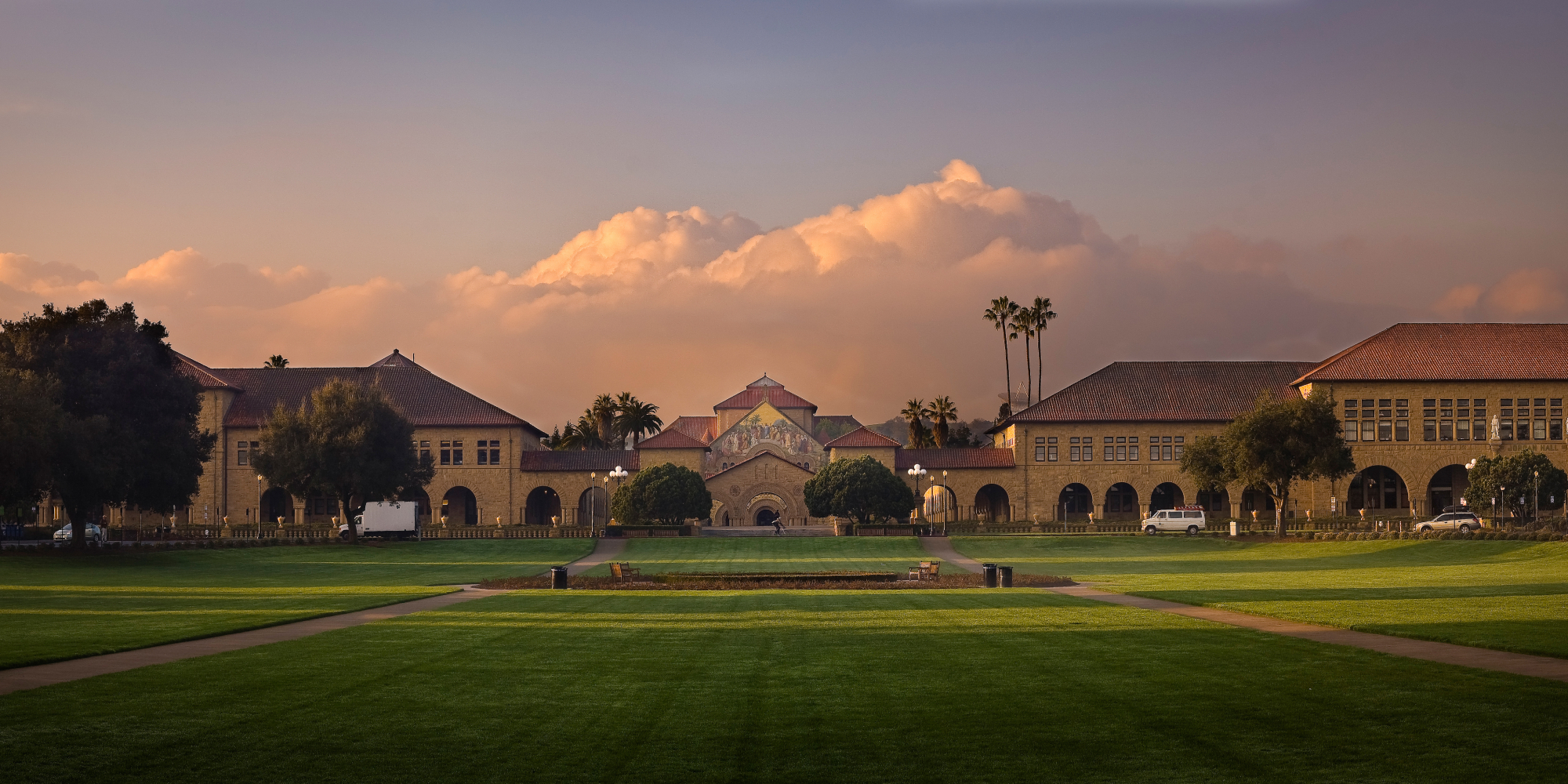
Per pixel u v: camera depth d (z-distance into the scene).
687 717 17.41
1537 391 113.00
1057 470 120.81
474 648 25.33
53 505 112.00
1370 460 113.81
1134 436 120.62
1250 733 15.95
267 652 24.66
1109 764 14.53
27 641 25.84
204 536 100.56
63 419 68.75
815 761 14.85
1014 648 24.92
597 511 122.88
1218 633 26.95
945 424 161.50
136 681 20.47
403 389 127.12
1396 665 21.25
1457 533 72.12
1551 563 56.19
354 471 92.75
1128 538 94.75
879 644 25.98
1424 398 113.81
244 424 119.56
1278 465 89.56
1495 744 15.03
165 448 78.81
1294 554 76.06
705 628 29.88
